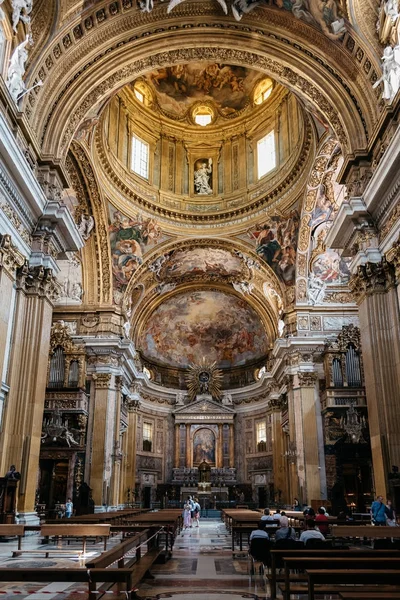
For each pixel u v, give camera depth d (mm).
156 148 27328
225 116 27781
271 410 30906
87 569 4395
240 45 15656
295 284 25281
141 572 6324
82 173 21125
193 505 22219
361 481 21312
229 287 32875
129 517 13422
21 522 12062
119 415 24469
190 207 27109
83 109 15711
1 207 11641
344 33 14070
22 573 4328
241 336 36594
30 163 13586
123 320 25219
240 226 26203
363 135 14492
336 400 22406
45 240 13930
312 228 23875
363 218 13914
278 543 6832
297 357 24422
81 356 23078
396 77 12500
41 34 13602
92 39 14695
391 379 12734
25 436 12672
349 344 23219
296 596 6258
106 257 24234
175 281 31609
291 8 14562
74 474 21719
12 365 12672
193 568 8375
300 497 22828
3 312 12062
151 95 26484
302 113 20047
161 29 15281
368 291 13461
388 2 12359
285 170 23922
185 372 37312
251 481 34250
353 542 11930
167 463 35594
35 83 13734
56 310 24203
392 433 12344
